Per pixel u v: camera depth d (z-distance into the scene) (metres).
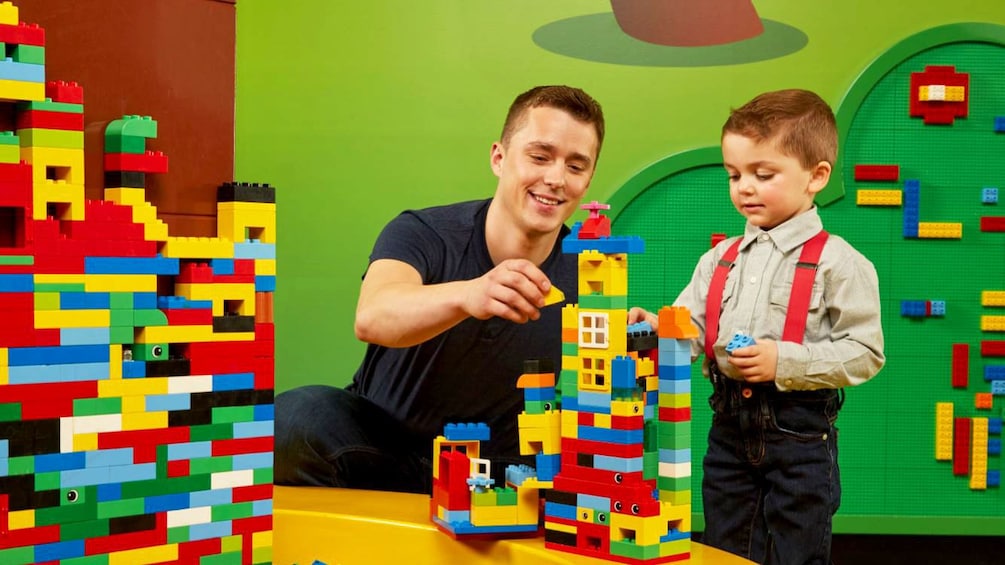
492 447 1.50
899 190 2.20
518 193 1.36
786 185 1.46
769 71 2.24
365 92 2.28
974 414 2.21
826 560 1.40
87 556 0.74
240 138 2.28
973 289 2.21
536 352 1.45
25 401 0.71
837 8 2.23
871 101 2.21
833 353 1.36
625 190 2.22
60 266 0.72
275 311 2.30
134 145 0.75
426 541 0.94
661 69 2.25
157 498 0.77
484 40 2.28
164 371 0.77
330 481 1.42
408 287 1.13
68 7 0.77
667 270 2.23
